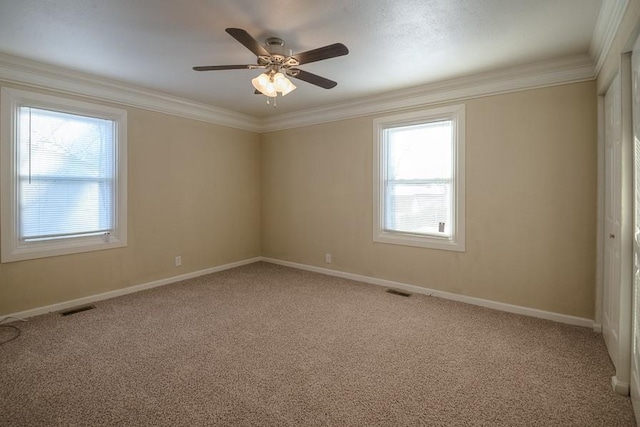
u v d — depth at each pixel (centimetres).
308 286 428
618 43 209
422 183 401
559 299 316
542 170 321
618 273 231
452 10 224
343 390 207
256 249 564
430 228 397
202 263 481
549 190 318
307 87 386
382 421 180
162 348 261
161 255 431
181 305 357
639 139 181
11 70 303
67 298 349
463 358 246
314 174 497
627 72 197
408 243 409
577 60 295
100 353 252
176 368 232
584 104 299
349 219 462
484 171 351
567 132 308
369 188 441
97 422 178
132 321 313
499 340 276
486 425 178
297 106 472
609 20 219
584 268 304
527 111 326
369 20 237
